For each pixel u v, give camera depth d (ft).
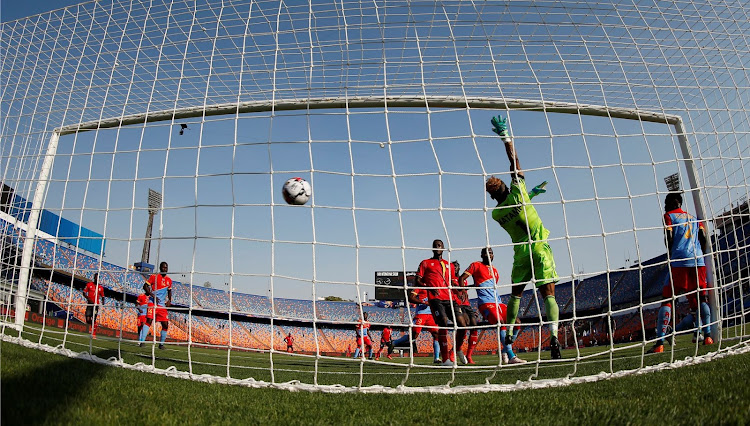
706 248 22.52
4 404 7.45
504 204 19.95
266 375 17.98
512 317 20.77
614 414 8.34
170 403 9.53
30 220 22.56
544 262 19.65
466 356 29.01
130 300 94.27
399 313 147.74
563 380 13.42
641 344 14.10
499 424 8.25
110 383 10.87
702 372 12.22
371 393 12.64
